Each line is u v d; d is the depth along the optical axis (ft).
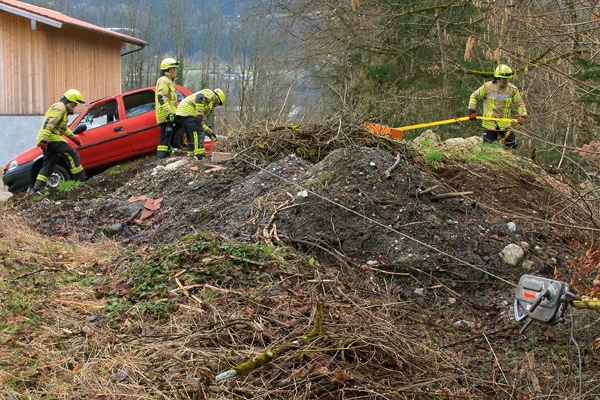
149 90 41.50
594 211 17.17
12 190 39.04
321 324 14.94
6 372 13.87
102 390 13.20
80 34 66.13
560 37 19.54
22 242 24.32
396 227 21.80
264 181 26.12
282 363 13.91
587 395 14.35
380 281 20.11
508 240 22.35
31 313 17.12
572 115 18.90
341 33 59.26
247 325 15.75
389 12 51.44
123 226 26.66
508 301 19.51
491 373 15.65
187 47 109.50
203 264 19.27
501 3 21.44
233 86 101.45
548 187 21.70
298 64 67.31
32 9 62.90
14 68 61.31
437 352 16.02
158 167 30.78
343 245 21.42
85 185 35.22
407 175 24.16
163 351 14.73
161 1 112.68
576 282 15.71
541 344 17.28
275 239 21.49
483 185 26.81
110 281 19.63
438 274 20.52
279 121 32.50
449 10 43.88
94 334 15.97
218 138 35.88
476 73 39.65
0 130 61.46
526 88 24.39
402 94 58.95
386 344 15.23
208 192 27.20
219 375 12.82
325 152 29.12
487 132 33.37
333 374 13.44
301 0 60.13
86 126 39.65
